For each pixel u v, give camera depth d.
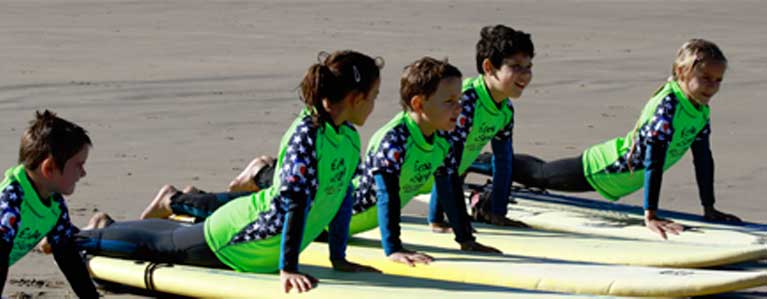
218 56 16.88
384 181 5.82
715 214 7.22
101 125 11.36
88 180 8.78
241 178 7.08
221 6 23.72
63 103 12.67
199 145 10.42
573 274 5.57
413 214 7.93
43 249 6.21
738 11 22.14
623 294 5.38
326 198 5.44
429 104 5.75
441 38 19.00
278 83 14.30
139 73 15.05
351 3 23.89
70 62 16.08
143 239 5.77
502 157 6.98
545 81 14.51
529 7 23.19
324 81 5.16
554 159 10.05
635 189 7.48
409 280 5.52
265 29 20.20
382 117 11.87
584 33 19.55
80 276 5.29
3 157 9.62
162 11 23.08
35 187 4.94
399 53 17.33
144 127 11.30
